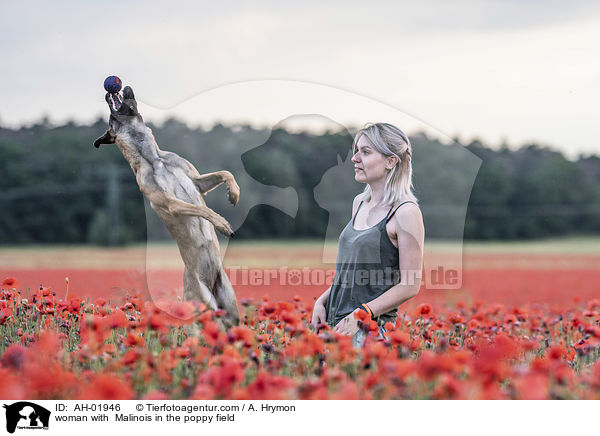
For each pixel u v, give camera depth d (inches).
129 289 354.6
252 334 214.8
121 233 2652.6
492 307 398.9
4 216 2647.6
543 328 349.7
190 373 204.4
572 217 2967.5
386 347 217.8
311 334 208.5
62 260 1743.4
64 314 288.0
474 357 249.4
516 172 2957.7
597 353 264.2
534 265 1675.7
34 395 194.9
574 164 3029.0
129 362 198.5
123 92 284.7
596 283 1063.6
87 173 2731.3
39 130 2834.6
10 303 304.5
